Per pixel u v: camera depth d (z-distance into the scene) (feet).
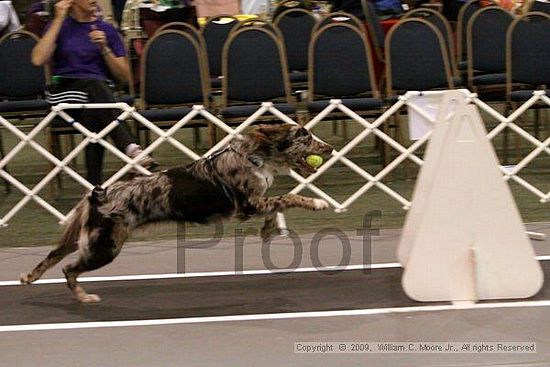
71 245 18.79
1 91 29.91
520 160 30.27
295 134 18.69
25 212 27.89
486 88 30.94
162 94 28.66
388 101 28.81
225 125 26.37
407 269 17.97
